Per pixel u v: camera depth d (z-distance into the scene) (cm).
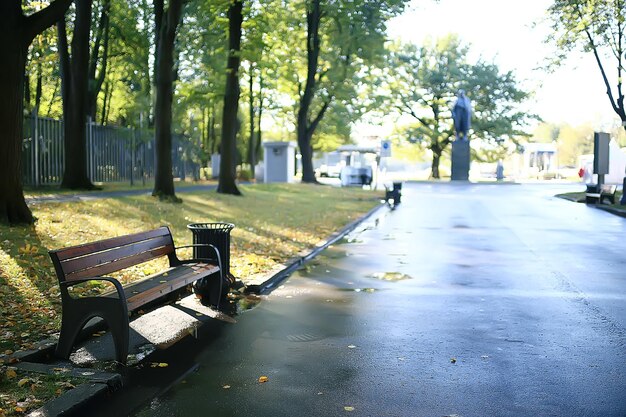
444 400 509
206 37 3038
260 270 1079
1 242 1052
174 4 2006
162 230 817
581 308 843
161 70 2042
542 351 646
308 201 2783
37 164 2567
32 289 813
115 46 3494
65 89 2516
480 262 1244
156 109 2056
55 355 600
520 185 5475
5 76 1216
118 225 1405
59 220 1352
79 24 2459
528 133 6594
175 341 673
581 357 626
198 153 4566
